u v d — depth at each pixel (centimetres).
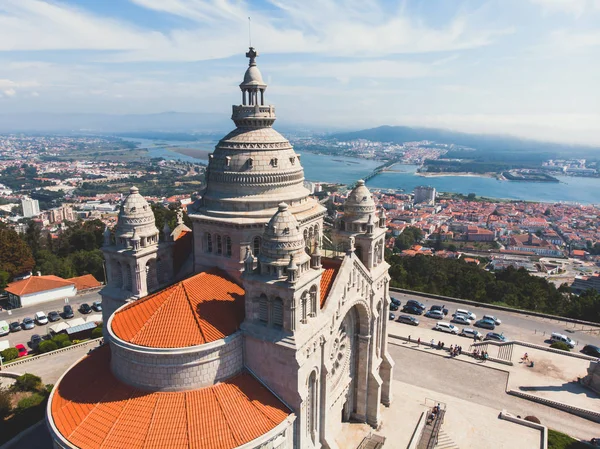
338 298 6244
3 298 14575
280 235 5447
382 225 8050
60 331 11650
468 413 8350
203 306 5816
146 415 4981
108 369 5894
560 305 14100
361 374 7650
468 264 19688
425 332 11938
